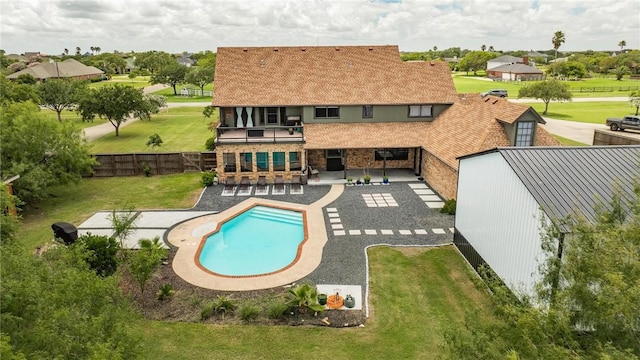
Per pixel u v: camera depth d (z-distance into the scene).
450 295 17.16
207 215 26.48
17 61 170.12
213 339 14.55
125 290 17.62
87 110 49.28
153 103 62.91
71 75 121.94
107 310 9.88
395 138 32.97
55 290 9.17
